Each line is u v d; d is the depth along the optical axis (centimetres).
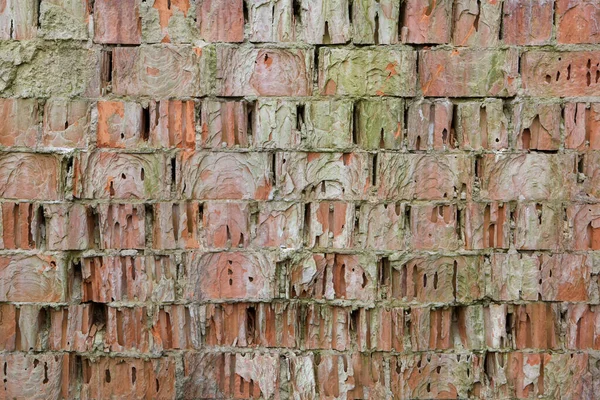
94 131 198
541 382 199
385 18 199
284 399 200
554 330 200
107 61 199
